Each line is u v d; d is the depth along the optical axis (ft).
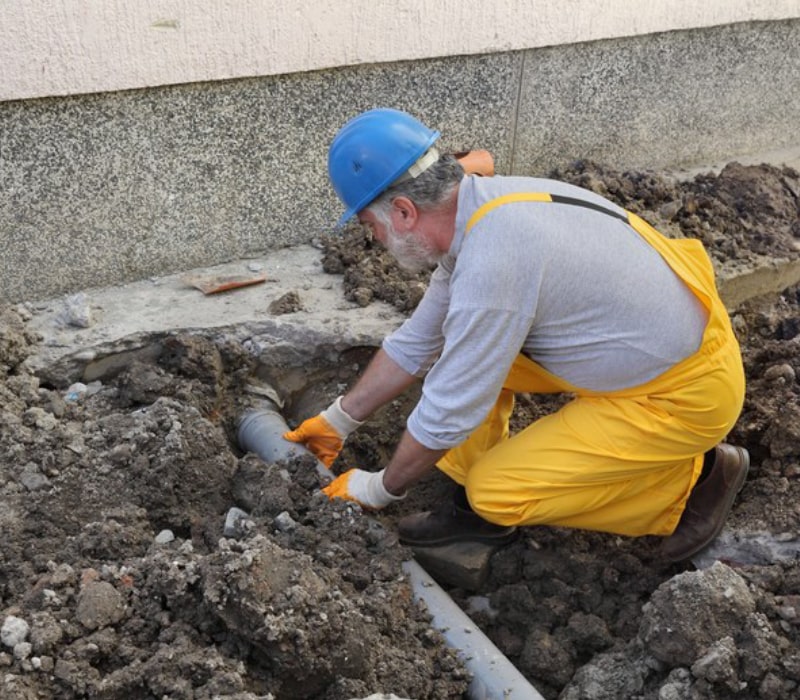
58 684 6.61
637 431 8.21
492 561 9.42
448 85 13.23
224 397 10.61
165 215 11.56
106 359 10.28
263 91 11.62
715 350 8.07
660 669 7.86
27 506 8.32
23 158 10.30
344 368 11.05
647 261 7.82
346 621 7.14
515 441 8.73
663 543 9.41
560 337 7.86
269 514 8.57
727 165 15.20
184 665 6.69
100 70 10.23
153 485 8.68
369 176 7.38
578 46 14.33
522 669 8.59
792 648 7.72
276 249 12.67
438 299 8.57
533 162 14.84
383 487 8.50
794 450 9.77
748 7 15.88
